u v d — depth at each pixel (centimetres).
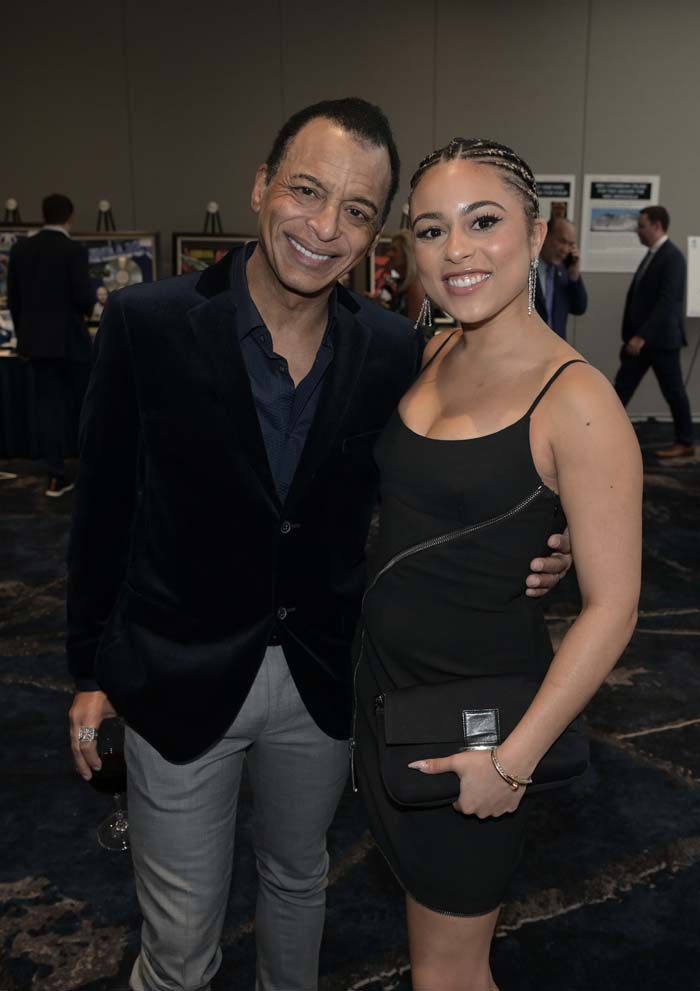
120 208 720
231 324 128
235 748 143
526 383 122
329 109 122
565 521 126
